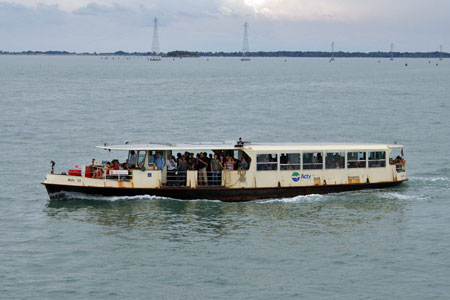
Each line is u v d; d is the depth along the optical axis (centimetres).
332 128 9625
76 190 4941
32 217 4584
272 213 4725
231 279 3566
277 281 3547
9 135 8381
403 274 3644
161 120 10381
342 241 4138
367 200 5088
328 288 3469
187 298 3353
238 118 10806
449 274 3641
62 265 3728
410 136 8712
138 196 4966
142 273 3631
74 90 17350
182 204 4900
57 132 8750
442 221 4556
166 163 5038
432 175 5997
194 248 3991
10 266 3703
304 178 5144
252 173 5038
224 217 4609
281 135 8888
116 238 4156
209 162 5097
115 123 9888
